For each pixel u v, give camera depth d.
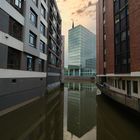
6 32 14.35
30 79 20.86
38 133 10.64
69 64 125.56
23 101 18.31
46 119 14.09
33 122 12.64
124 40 17.94
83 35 120.19
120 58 18.98
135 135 10.62
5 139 9.03
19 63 17.92
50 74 33.91
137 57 13.94
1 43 13.56
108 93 24.59
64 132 11.55
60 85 50.53
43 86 27.41
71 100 25.45
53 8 36.88
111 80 26.14
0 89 13.30
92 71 126.06
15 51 17.14
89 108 19.53
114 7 21.23
